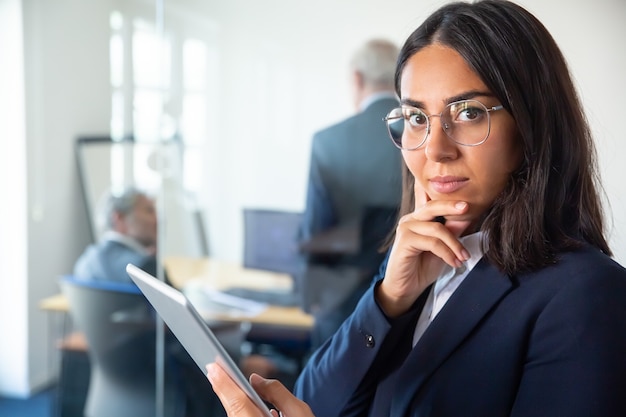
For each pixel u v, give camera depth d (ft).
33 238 10.52
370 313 2.97
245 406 2.38
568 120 2.55
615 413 2.23
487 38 2.46
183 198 8.63
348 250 7.93
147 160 8.81
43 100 10.28
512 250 2.53
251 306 8.50
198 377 9.11
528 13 2.54
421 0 7.14
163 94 8.51
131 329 9.11
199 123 8.40
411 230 2.76
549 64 2.51
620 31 6.56
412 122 2.68
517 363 2.53
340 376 3.03
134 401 9.19
